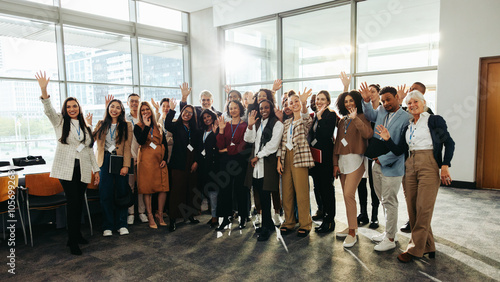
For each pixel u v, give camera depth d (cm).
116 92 772
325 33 727
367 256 285
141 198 407
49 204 337
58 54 666
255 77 845
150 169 375
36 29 634
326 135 331
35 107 636
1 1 579
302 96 333
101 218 426
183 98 402
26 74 623
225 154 363
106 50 750
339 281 242
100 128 354
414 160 261
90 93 721
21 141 614
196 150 384
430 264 267
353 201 308
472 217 392
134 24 789
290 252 298
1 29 589
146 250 314
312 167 352
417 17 616
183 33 906
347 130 309
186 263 282
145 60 826
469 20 539
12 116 604
